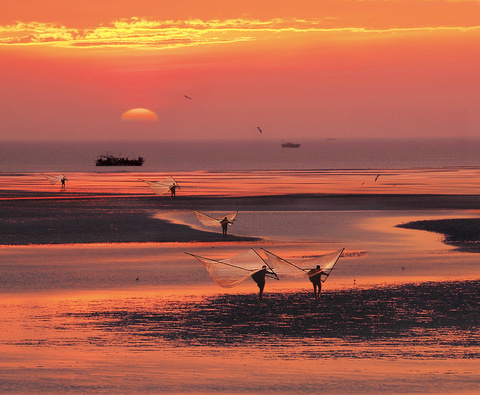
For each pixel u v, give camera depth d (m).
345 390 26.30
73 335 37.12
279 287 50.31
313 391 26.12
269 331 38.44
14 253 67.25
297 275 42.97
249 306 44.41
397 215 101.94
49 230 84.69
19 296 47.41
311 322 40.53
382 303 45.41
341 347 34.91
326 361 31.84
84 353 33.12
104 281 52.91
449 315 42.16
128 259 63.47
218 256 65.25
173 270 57.62
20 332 37.66
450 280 53.22
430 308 44.06
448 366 30.72
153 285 51.38
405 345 35.28
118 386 26.58
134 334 37.56
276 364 31.05
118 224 90.25
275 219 97.25
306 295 47.69
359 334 37.72
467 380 27.95
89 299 46.41
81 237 78.94
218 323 40.16
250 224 91.62
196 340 36.41
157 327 39.16
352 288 50.00
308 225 90.69
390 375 28.77
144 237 79.06
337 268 58.75
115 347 34.66
